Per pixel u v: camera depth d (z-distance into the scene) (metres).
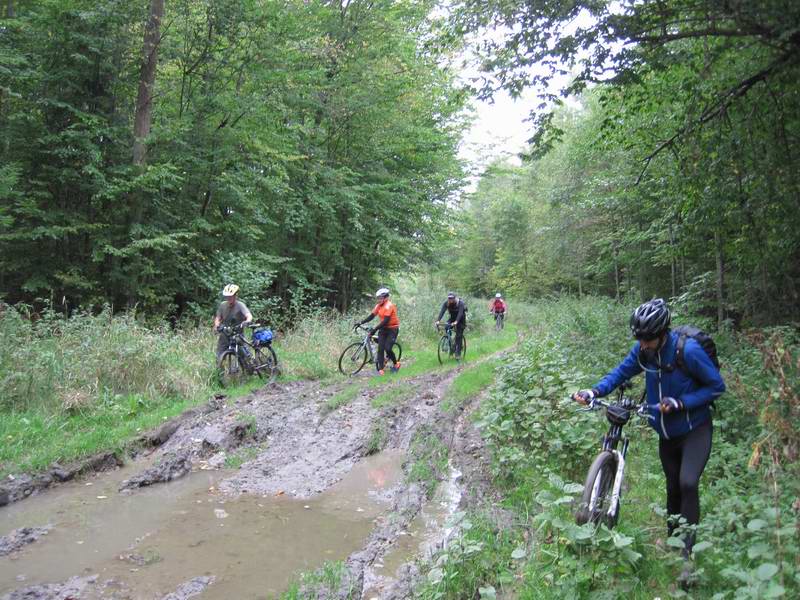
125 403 8.39
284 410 8.68
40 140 11.68
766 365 4.43
